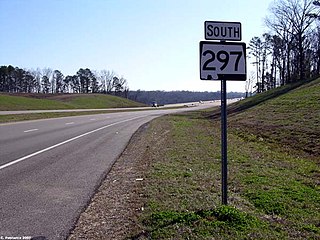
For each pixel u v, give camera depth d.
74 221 6.71
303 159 16.27
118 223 6.53
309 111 34.50
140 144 18.64
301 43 78.19
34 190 8.93
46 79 155.75
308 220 6.71
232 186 9.22
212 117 52.84
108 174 11.02
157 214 6.65
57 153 15.06
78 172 11.26
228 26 6.55
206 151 15.43
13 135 22.11
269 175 10.79
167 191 8.49
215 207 6.85
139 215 6.82
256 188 8.98
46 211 7.29
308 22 77.69
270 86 95.44
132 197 8.18
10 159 13.31
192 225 6.10
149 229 6.07
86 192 8.80
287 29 79.75
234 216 6.31
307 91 47.75
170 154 14.52
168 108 95.81
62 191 8.88
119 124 34.38
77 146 17.53
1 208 7.45
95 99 117.81
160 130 27.48
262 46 94.31
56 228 6.35
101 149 16.66
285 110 38.81
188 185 9.09
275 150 18.75
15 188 9.08
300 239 5.71
